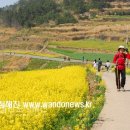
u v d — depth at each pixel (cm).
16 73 5209
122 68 3150
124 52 3188
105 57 19100
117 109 2281
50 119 1836
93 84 3600
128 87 3469
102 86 3266
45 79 3616
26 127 1617
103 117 2052
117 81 3158
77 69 5362
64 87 2702
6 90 2708
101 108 2294
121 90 3192
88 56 19850
